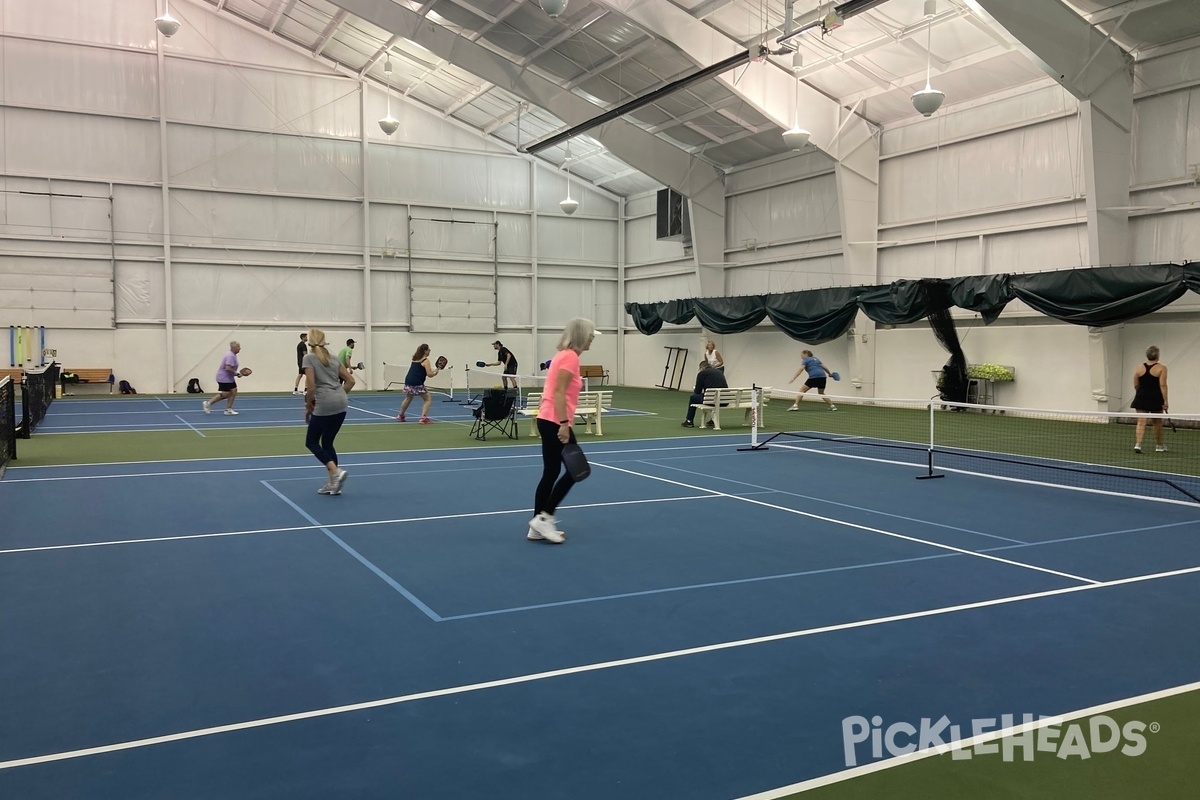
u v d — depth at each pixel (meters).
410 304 27.55
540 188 29.61
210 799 2.81
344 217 26.48
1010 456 12.04
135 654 4.18
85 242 23.33
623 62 20.61
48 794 2.83
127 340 23.97
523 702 3.64
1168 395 15.91
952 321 18.80
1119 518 7.80
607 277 31.11
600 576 5.70
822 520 7.65
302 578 5.59
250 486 9.19
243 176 25.06
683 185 25.58
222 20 24.56
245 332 25.34
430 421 17.06
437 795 2.86
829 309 21.48
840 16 14.08
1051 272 16.45
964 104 19.20
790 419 18.06
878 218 21.44
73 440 13.22
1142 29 15.20
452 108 27.16
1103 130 15.66
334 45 24.97
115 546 6.42
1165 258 15.84
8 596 5.12
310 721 3.43
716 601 5.15
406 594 5.24
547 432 6.60
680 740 3.29
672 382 29.19
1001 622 4.77
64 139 22.98
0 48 22.27
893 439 14.30
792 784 2.95
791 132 16.25
